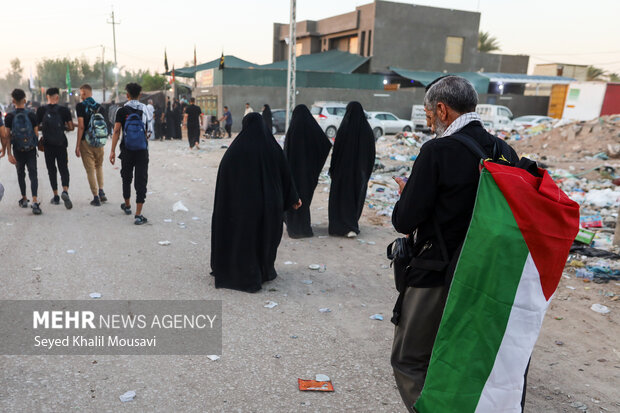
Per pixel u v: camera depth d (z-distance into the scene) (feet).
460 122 7.05
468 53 116.57
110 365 10.27
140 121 21.57
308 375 10.22
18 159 23.03
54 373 9.86
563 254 6.03
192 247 18.71
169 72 113.91
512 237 5.87
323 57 118.93
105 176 35.40
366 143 20.57
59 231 19.97
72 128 23.97
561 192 6.25
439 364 6.40
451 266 6.55
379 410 9.12
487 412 6.15
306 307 13.74
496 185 6.06
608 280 16.57
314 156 20.33
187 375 10.03
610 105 87.66
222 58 87.61
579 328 13.08
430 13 111.24
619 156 44.70
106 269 15.88
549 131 54.24
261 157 14.33
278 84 91.61
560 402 9.66
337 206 20.98
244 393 9.46
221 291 14.58
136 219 21.59
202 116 87.66
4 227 20.16
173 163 43.45
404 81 114.32
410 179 6.91
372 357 11.11
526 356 6.10
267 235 14.67
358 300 14.43
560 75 133.08
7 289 13.91
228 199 14.23
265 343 11.54
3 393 9.04
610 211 27.17
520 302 5.97
